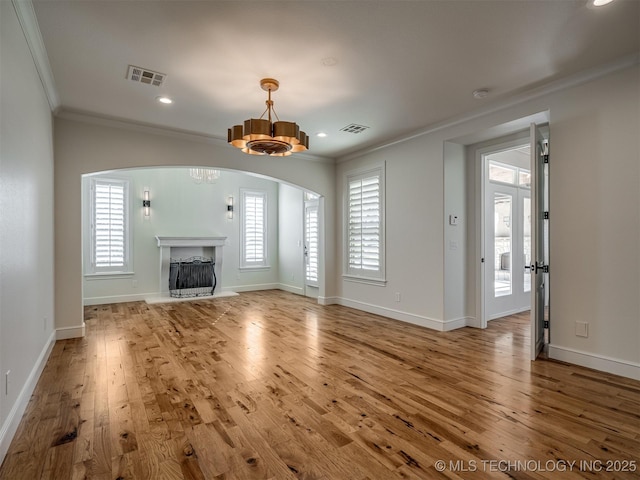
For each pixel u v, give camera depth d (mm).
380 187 5168
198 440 1956
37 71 2699
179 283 6844
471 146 4543
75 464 1741
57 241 3875
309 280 6965
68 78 3039
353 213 5750
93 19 2227
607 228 2873
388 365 3135
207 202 7297
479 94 3363
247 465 1743
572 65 2844
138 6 2105
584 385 2656
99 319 4961
